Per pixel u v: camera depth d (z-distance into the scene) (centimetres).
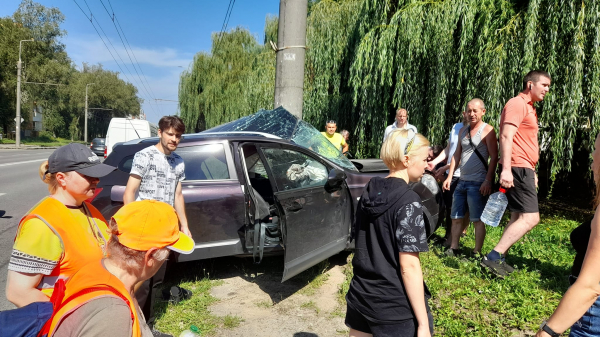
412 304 187
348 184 475
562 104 577
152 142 427
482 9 654
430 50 717
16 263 174
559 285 391
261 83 1302
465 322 322
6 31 4297
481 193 453
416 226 187
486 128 454
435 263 459
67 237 184
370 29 830
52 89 5278
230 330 331
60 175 194
